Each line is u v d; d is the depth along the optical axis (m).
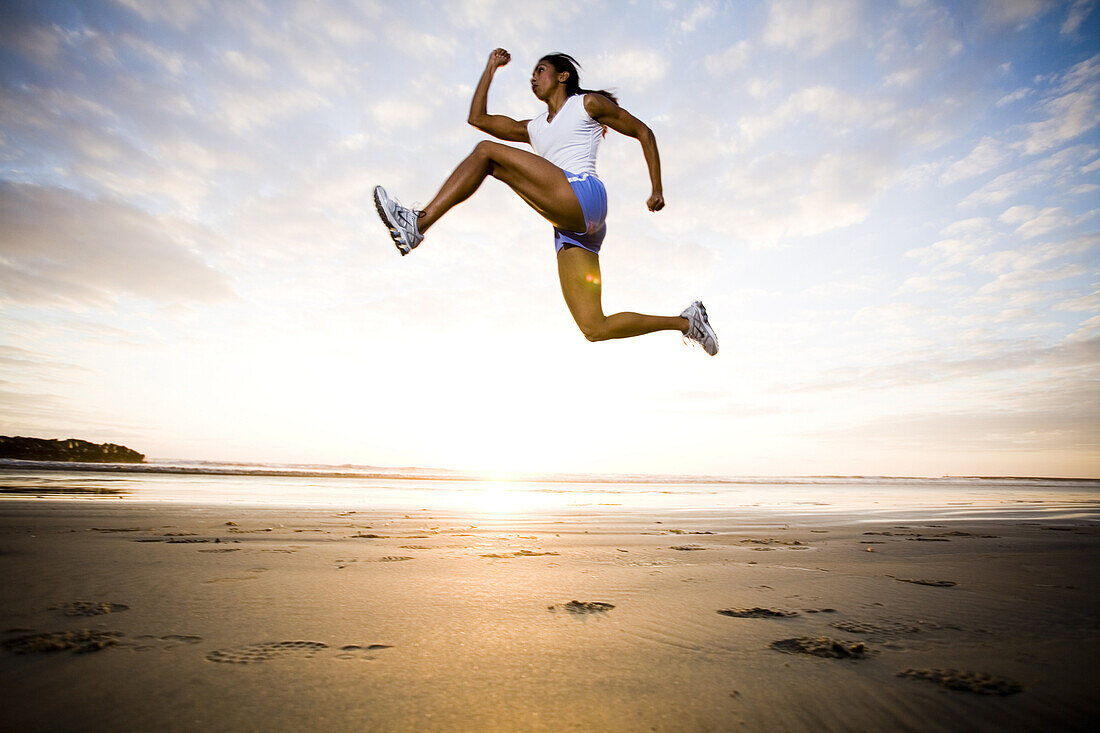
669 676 1.70
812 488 29.03
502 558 3.96
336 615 2.30
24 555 3.44
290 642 1.94
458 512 8.24
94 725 1.29
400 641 1.99
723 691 1.59
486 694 1.54
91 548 3.80
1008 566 3.88
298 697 1.49
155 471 21.53
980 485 41.53
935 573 3.57
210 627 2.08
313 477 23.66
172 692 1.49
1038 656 1.92
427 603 2.54
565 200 2.62
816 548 4.86
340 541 4.66
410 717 1.39
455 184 2.59
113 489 10.52
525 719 1.39
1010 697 1.57
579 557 4.09
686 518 8.16
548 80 3.00
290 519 6.43
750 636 2.13
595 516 8.16
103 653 1.78
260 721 1.34
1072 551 4.74
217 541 4.40
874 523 7.67
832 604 2.66
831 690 1.61
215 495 10.21
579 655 1.88
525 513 8.32
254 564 3.41
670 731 1.34
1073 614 2.50
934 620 2.38
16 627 2.02
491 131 3.08
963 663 1.84
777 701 1.53
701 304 3.40
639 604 2.62
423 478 30.08
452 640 2.01
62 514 5.95
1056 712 1.48
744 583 3.16
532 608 2.51
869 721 1.42
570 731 1.33
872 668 1.79
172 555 3.63
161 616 2.21
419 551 4.20
